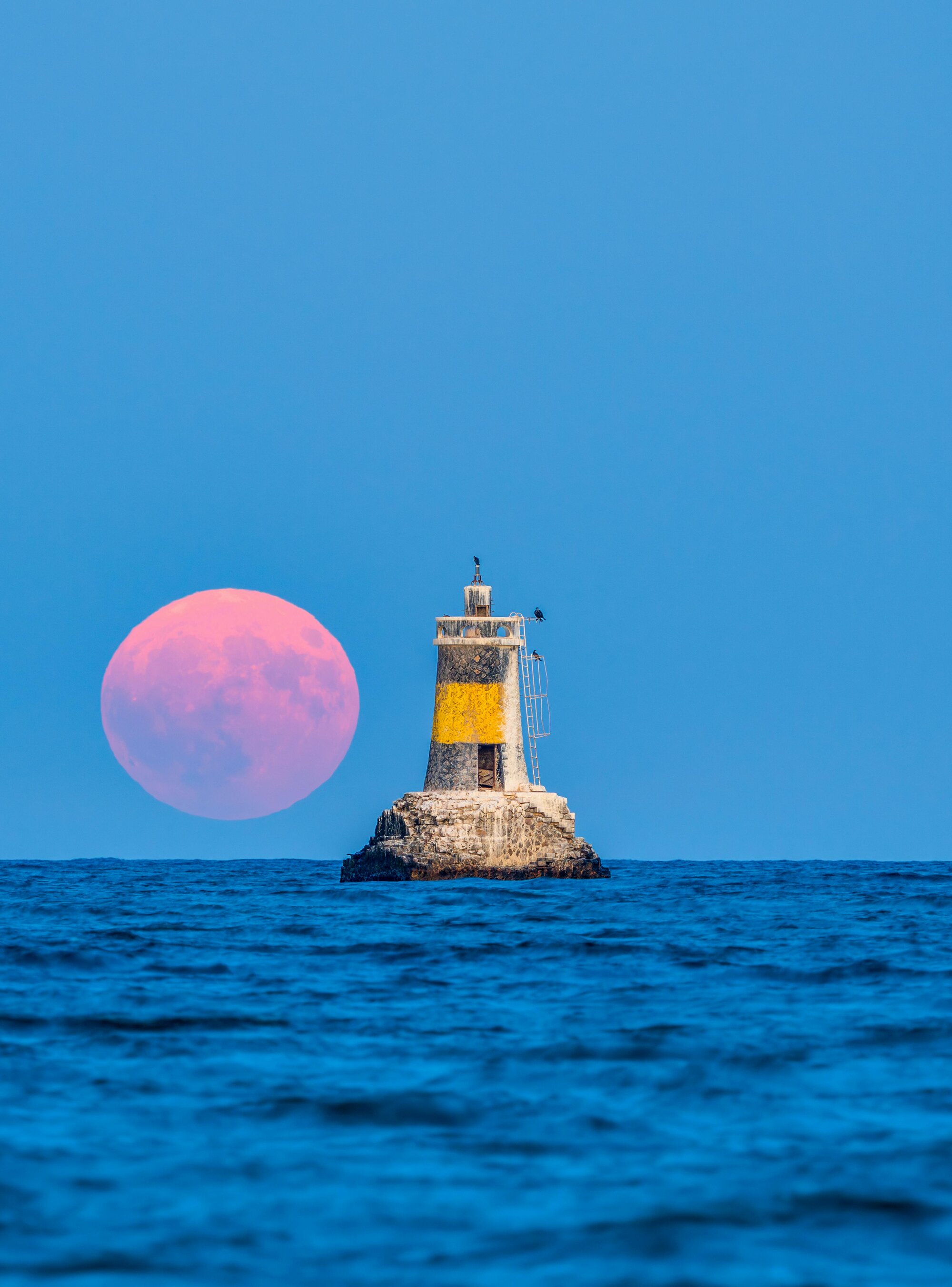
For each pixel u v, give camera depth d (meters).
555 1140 80.62
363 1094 90.56
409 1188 71.38
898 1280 59.59
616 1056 102.50
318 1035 110.94
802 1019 118.75
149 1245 62.91
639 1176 73.62
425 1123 84.25
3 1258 61.09
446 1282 59.06
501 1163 75.94
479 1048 105.62
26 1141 78.56
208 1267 60.38
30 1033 110.38
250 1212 67.50
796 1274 60.25
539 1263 61.25
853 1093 92.06
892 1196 70.00
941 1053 103.56
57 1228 64.94
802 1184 72.06
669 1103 89.31
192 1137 80.50
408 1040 109.12
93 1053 103.19
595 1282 59.19
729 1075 96.88
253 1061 100.94
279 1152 77.75
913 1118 85.50
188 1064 99.69
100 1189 70.50
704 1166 75.38
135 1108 87.00
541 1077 96.12
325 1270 60.25
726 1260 61.75
